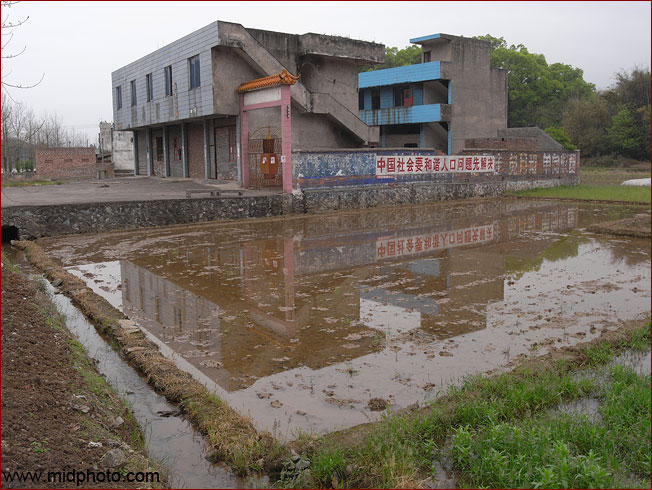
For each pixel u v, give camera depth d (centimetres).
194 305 855
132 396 547
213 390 555
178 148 2872
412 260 1207
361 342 698
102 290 938
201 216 1752
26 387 455
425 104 3494
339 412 509
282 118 1955
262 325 762
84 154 3538
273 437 454
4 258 1087
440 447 452
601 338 689
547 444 429
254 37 2358
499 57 5122
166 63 2531
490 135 3666
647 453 429
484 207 2286
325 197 2066
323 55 2602
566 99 5550
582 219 1903
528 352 660
